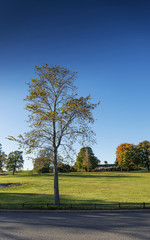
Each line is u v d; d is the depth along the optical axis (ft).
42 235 27.58
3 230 29.71
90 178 157.07
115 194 73.41
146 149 258.57
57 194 51.03
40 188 103.71
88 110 54.75
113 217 37.65
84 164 250.78
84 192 80.69
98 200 58.59
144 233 28.27
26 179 153.58
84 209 43.98
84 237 26.84
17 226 31.68
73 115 56.24
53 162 54.85
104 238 26.48
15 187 109.70
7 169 233.76
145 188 92.84
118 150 253.85
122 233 28.32
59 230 29.68
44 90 56.24
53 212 42.19
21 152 240.73
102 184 112.57
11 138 52.65
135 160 244.42
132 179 146.82
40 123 54.19
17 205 48.26
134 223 33.30
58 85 58.59
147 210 43.29
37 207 45.70
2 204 49.44
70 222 34.04
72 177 167.32
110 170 276.62
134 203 51.19
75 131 55.67
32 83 57.16
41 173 219.20
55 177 52.75
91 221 34.68
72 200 59.00
